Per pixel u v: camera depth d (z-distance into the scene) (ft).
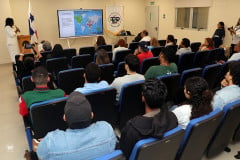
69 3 26.96
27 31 25.23
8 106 12.17
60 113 6.11
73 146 3.58
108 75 10.93
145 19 33.09
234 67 6.56
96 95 6.69
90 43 29.68
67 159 3.57
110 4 29.73
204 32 24.86
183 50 15.58
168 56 9.10
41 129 6.09
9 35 20.49
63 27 26.55
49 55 14.69
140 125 3.99
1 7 21.63
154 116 4.12
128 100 7.60
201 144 5.10
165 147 3.84
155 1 30.89
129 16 31.81
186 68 13.62
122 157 3.11
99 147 3.76
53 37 27.02
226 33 22.50
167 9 29.25
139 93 7.64
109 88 6.96
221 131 5.83
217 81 11.01
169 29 29.63
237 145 7.76
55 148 3.52
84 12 27.55
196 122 4.40
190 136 4.47
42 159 3.67
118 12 29.96
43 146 3.59
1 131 9.45
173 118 4.37
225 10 22.15
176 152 4.39
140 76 8.34
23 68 10.64
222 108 5.80
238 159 7.02
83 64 13.55
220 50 15.70
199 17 25.26
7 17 22.30
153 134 3.72
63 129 6.41
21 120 10.46
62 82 9.73
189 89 5.38
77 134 3.65
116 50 15.62
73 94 4.00
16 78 11.91
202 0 24.22
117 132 8.16
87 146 3.67
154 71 8.98
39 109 5.74
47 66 11.95
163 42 22.80
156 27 31.76
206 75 9.78
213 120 4.69
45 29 26.30
